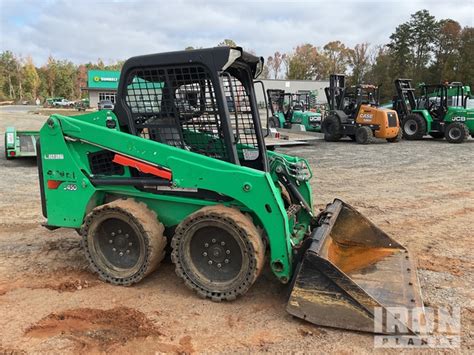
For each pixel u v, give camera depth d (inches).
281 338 132.1
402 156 556.1
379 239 189.9
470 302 157.4
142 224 159.0
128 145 164.2
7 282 169.9
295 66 3225.9
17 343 127.9
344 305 134.5
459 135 696.4
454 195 337.4
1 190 339.6
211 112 161.6
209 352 124.6
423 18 2492.6
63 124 172.1
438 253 209.9
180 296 158.9
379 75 2532.0
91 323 139.4
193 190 163.8
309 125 829.8
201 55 156.9
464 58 2144.4
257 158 182.9
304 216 191.3
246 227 146.9
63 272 179.6
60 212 179.2
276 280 172.4
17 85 3636.8
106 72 2391.7
